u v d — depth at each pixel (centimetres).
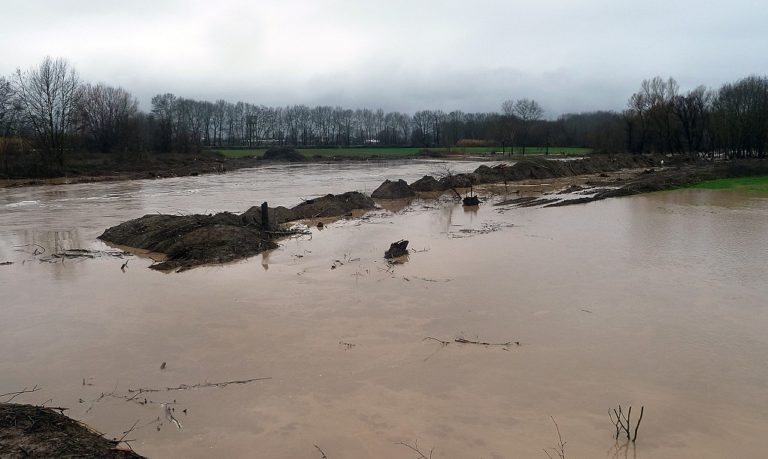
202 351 946
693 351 933
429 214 2625
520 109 12938
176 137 8512
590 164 5388
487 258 1606
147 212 2816
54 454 600
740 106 5853
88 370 879
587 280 1363
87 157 6538
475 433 684
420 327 1050
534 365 880
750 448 653
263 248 1753
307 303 1199
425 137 14262
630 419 715
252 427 704
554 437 674
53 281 1406
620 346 955
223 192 3950
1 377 857
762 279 1353
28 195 3709
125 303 1213
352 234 2038
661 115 7094
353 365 884
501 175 4488
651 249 1702
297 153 9669
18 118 5969
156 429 703
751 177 4138
